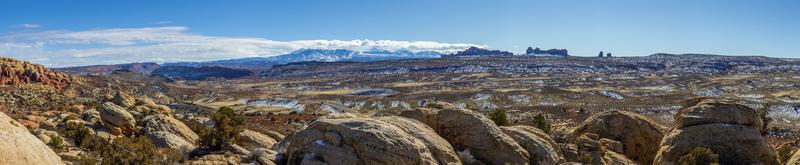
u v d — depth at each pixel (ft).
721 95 509.76
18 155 40.04
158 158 79.00
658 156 92.17
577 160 93.45
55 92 320.50
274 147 101.24
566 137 111.34
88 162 77.30
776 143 194.80
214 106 447.01
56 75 385.29
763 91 522.06
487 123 86.84
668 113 338.75
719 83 605.73
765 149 86.22
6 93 264.93
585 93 500.74
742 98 442.50
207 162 78.89
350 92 636.07
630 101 444.14
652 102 414.41
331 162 69.72
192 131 126.52
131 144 86.53
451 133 88.07
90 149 101.19
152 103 182.50
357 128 72.59
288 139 101.30
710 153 81.87
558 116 322.55
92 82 451.94
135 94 484.74
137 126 132.57
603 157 96.99
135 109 158.30
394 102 479.00
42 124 122.93
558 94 493.36
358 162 69.00
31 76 348.18
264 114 335.26
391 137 70.64
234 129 98.12
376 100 491.72
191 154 84.53
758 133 89.15
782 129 239.09
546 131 136.15
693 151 83.51
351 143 71.05
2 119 44.62
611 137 113.09
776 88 545.44
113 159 78.13
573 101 460.14
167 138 110.63
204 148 88.48
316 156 71.51
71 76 415.64
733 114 91.61
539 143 86.28
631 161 98.89
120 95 176.35
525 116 322.14
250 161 79.71
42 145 45.65
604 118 117.19
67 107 225.97
